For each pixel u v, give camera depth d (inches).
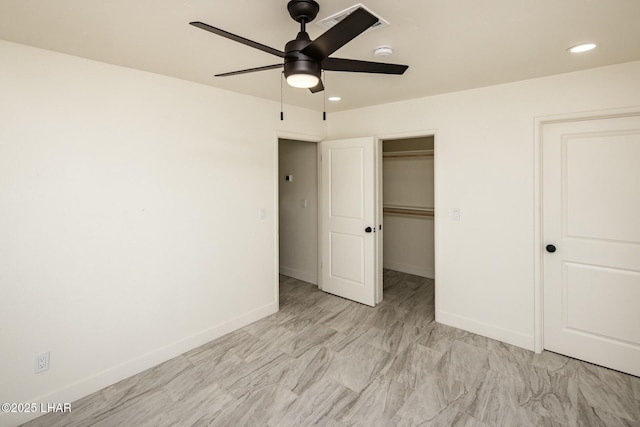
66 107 88.1
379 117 149.3
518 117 112.9
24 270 83.0
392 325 135.3
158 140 106.5
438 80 111.3
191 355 114.0
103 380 96.8
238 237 131.9
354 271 159.5
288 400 90.7
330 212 166.9
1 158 79.0
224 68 100.1
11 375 81.9
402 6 63.2
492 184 119.4
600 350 105.3
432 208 197.5
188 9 64.4
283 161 197.3
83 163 91.5
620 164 100.3
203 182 119.1
